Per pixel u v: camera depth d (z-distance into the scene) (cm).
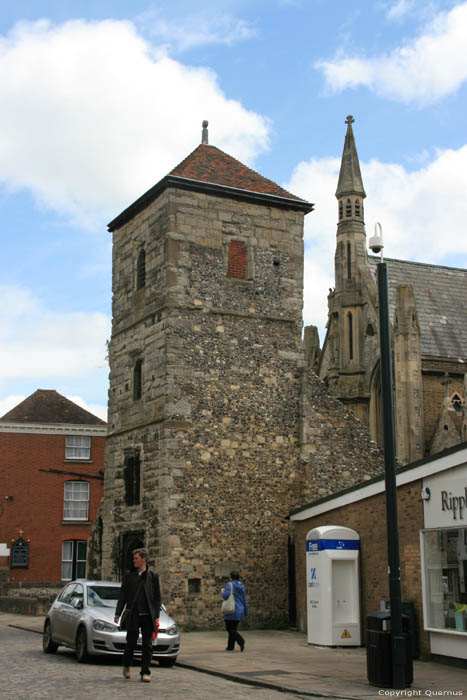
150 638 1412
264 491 2770
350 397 4453
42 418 4759
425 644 1797
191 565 2603
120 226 3200
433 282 4897
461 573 1698
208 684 1427
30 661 1695
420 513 1870
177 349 2736
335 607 2091
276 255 2978
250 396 2819
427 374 4338
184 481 2652
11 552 4494
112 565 2908
